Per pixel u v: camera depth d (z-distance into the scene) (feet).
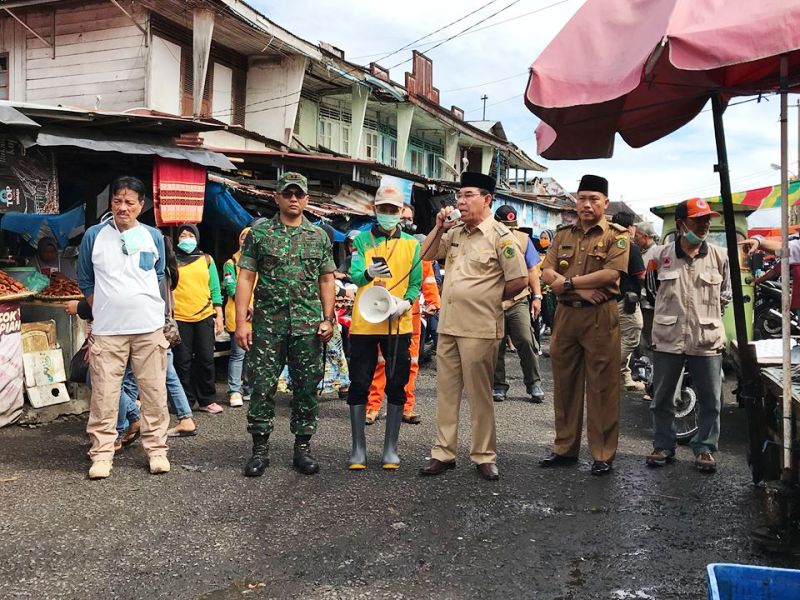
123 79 45.21
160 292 17.04
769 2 10.31
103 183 26.21
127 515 13.60
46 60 47.26
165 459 16.46
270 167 40.88
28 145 20.53
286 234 16.29
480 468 16.42
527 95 12.46
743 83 14.20
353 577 11.14
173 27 46.14
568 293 16.94
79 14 46.14
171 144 25.21
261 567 11.44
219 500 14.51
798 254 17.35
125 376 17.99
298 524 13.28
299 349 16.42
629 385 27.81
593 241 16.72
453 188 52.65
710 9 10.67
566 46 12.32
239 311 16.19
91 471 15.71
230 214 31.01
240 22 45.44
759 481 15.08
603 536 12.92
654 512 14.20
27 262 25.11
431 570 11.42
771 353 17.52
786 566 11.69
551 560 11.87
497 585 10.94
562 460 17.54
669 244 17.48
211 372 22.89
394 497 14.88
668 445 17.42
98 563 11.51
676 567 11.65
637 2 11.94
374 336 16.80
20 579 10.93
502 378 26.13
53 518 13.39
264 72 52.90
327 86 61.26
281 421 21.76
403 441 19.83
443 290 16.71
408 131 71.15
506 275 15.81
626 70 11.15
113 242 16.10
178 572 11.23
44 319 22.18
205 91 48.96
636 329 26.89
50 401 21.08
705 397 16.96
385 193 17.25
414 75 80.94
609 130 16.47
